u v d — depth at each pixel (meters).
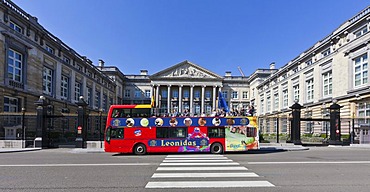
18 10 29.20
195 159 15.46
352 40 30.28
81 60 45.62
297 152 20.39
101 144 24.88
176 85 75.25
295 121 27.45
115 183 8.70
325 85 37.19
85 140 25.58
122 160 15.16
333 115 27.42
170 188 7.99
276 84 56.12
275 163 13.38
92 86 51.41
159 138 19.31
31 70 30.88
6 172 10.92
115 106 19.62
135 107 19.64
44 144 25.22
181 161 14.43
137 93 78.62
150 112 19.62
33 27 31.28
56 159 15.78
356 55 29.70
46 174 10.41
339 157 16.31
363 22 28.55
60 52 38.66
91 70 51.22
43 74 33.66
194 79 75.00
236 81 79.56
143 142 19.16
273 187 8.07
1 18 25.84
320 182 8.78
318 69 38.56
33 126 29.27
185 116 19.78
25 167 12.32
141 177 9.66
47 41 35.22
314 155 17.73
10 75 27.78
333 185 8.35
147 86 78.81
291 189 7.84
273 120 54.28
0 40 25.62
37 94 31.75
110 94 64.69
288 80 49.66
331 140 27.25
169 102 74.25
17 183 8.80
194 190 7.73
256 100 71.00
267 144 27.45
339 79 33.00
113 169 11.61
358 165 12.64
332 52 34.69
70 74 41.34
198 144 19.39
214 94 75.19
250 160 14.77
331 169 11.42
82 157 17.11
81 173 10.60
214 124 19.64
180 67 75.88
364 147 25.19
